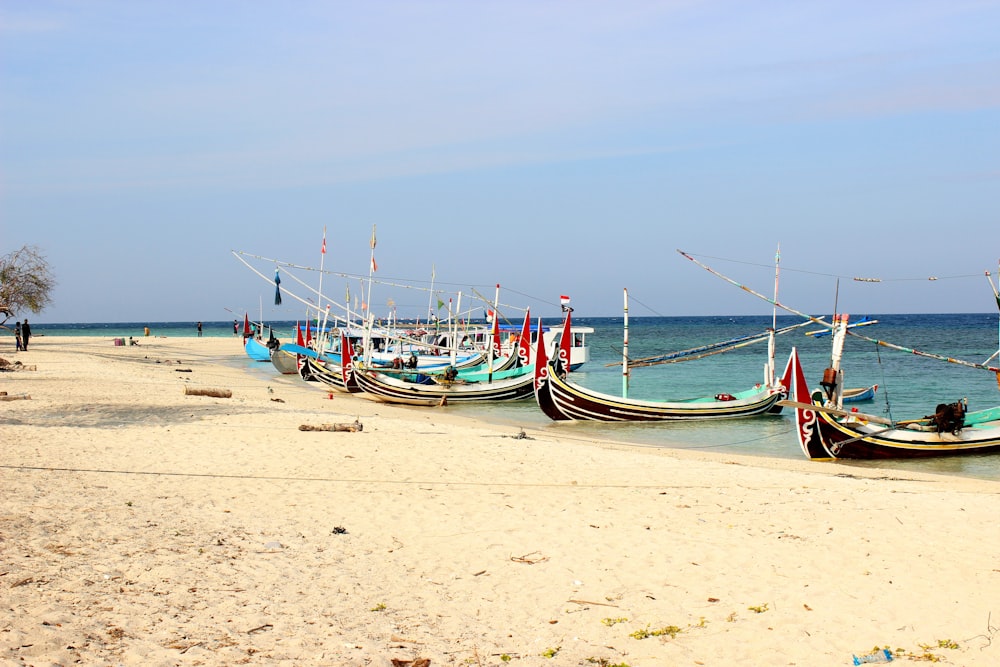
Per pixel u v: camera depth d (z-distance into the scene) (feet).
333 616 30.32
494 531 42.98
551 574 36.42
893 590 35.12
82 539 37.55
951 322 611.47
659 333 499.92
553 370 115.24
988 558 39.70
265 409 97.04
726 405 118.11
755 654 28.58
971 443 87.61
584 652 28.25
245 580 33.65
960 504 51.88
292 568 35.68
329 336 236.43
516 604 32.73
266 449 66.69
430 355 208.74
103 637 26.68
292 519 44.32
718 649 28.94
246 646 26.96
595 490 54.34
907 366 212.23
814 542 42.04
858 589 35.19
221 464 59.47
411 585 34.45
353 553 38.50
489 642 28.78
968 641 29.86
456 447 71.67
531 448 73.61
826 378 86.63
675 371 211.61
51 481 50.03
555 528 43.75
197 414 88.33
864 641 29.86
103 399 99.55
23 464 55.26
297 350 172.76
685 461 70.18
